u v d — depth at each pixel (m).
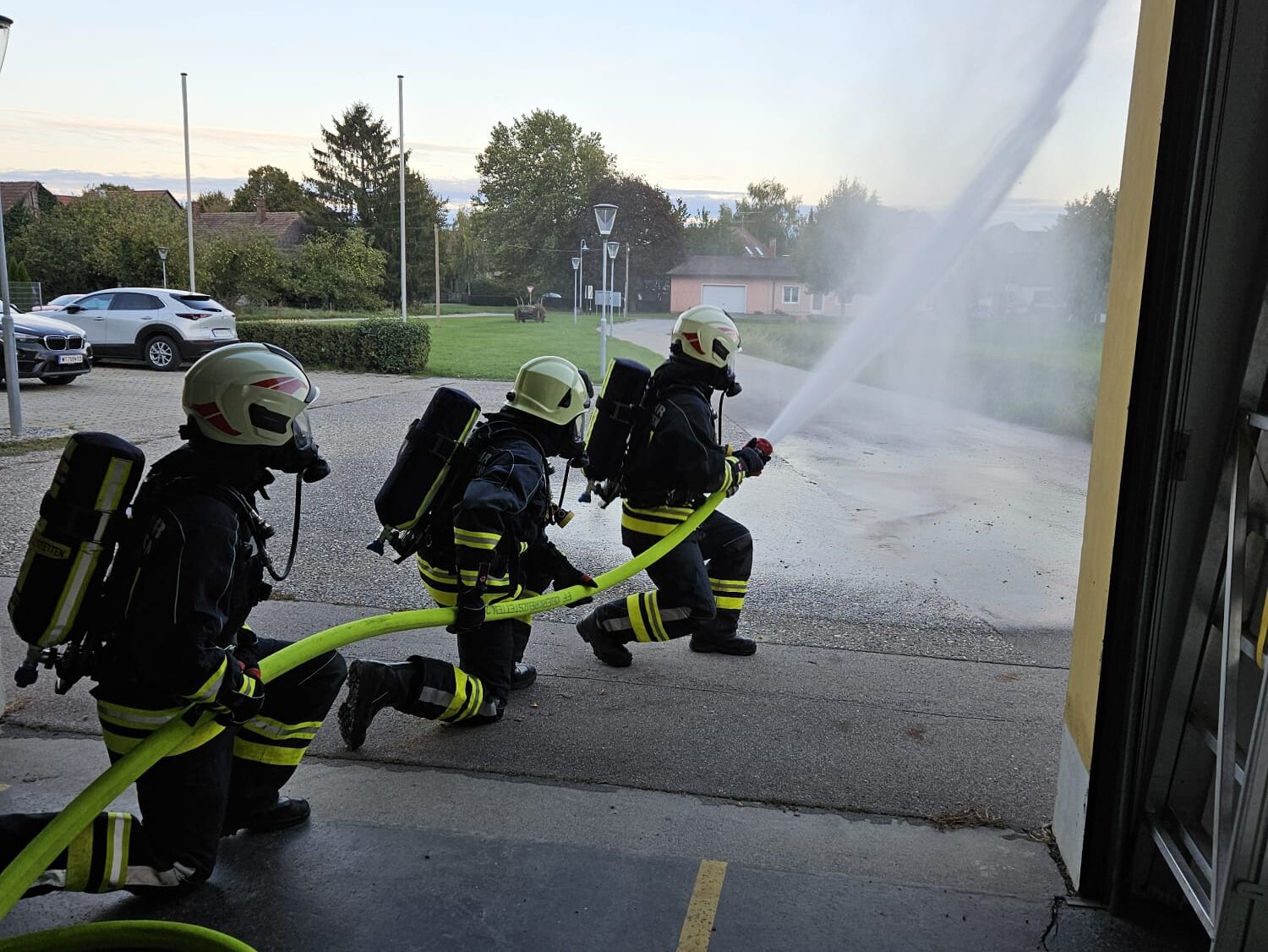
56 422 10.59
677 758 3.41
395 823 2.93
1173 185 2.19
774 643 4.71
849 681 4.21
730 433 12.30
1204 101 2.07
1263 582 2.19
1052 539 7.00
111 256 35.41
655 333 42.19
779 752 3.49
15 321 13.29
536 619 4.98
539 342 31.12
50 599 1.98
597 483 4.00
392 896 2.56
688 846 2.85
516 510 3.03
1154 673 2.37
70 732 3.49
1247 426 2.09
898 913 2.54
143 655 1.99
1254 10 2.07
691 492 3.79
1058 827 2.85
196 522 2.02
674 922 2.48
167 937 2.11
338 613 4.87
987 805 3.13
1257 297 2.15
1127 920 2.53
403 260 32.16
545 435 3.25
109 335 16.78
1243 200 2.14
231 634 2.21
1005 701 4.02
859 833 2.95
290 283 42.97
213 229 40.97
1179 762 2.40
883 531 7.13
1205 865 2.21
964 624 5.05
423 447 3.12
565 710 3.81
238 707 2.11
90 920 2.42
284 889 2.57
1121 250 2.47
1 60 5.72
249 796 2.70
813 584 5.69
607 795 3.15
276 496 7.54
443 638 4.63
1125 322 2.39
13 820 2.16
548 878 2.67
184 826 2.32
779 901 2.58
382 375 18.19
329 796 3.10
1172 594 2.33
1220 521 2.22
